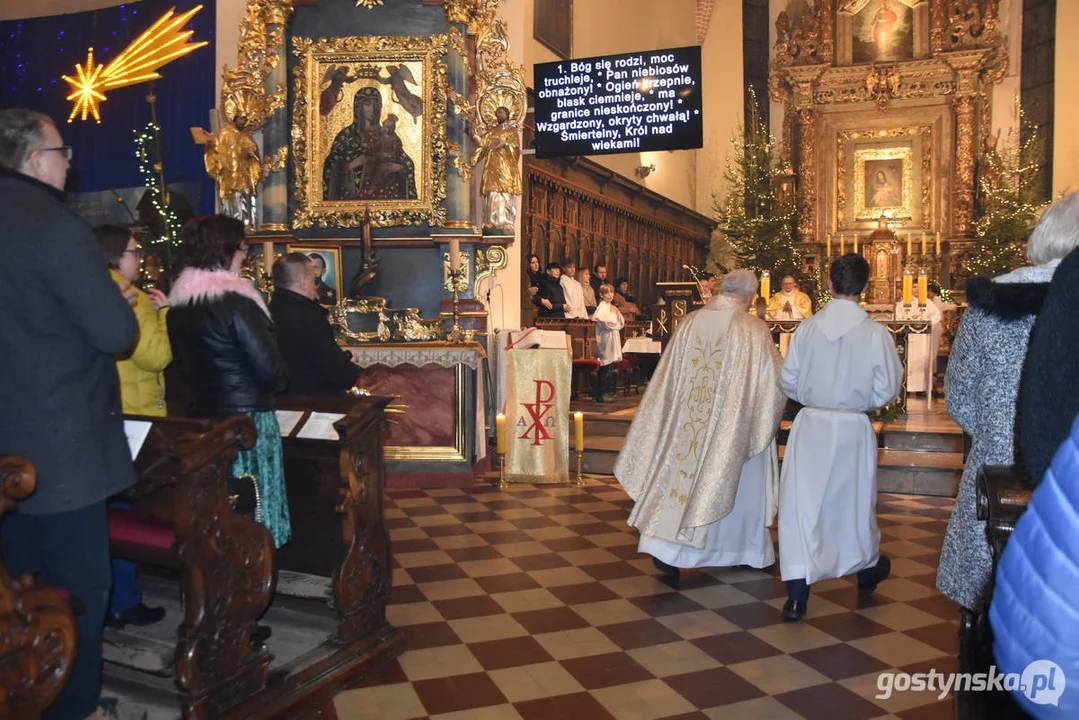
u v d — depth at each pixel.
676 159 18.20
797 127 18.95
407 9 7.62
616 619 4.02
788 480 4.06
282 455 3.54
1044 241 2.43
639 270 16.38
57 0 9.70
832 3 18.75
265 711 2.91
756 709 3.08
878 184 18.36
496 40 7.61
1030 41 17.53
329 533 3.83
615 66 7.34
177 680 2.72
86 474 2.39
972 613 2.36
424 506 6.45
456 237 7.52
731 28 19.34
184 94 9.14
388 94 7.63
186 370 3.34
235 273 3.32
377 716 3.02
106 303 2.38
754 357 4.46
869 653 3.61
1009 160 17.36
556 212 13.17
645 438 4.74
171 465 2.70
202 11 9.16
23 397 2.34
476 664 3.48
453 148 7.56
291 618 3.79
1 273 2.31
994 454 2.46
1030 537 1.08
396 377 7.20
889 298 16.98
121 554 2.92
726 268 19.47
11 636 2.20
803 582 3.99
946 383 2.69
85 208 9.53
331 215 7.69
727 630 3.88
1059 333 1.49
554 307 11.25
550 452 7.32
